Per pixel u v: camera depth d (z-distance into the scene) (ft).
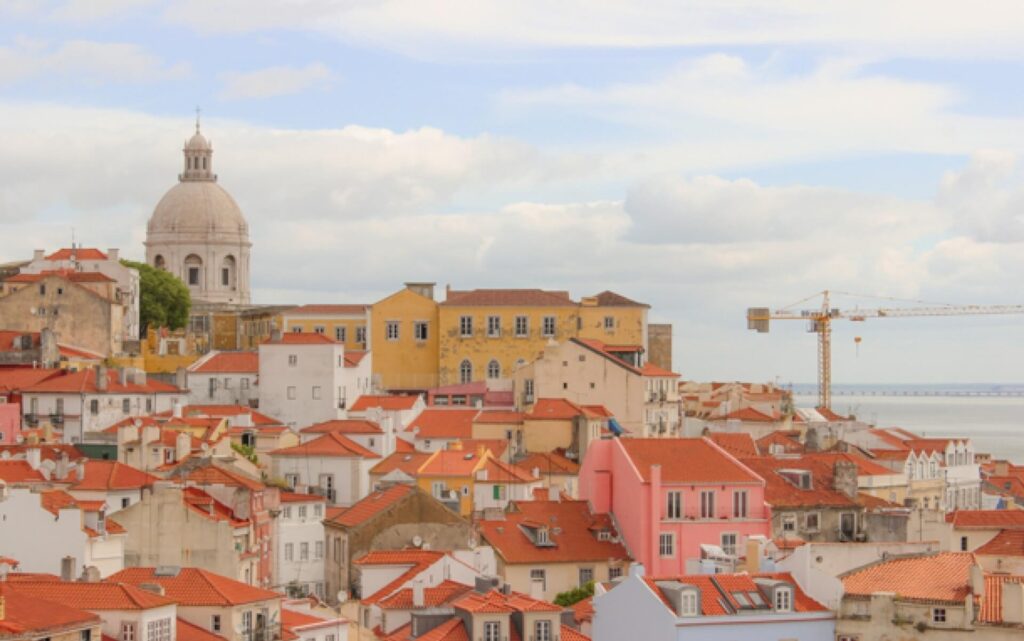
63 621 431.84
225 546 619.26
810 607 469.98
